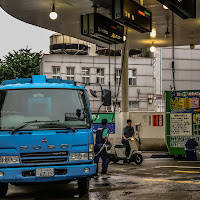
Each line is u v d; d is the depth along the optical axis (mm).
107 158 11617
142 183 9648
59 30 18812
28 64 48844
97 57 40438
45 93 7926
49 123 7691
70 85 8180
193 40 21250
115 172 12133
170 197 7789
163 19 16875
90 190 8875
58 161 7621
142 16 12195
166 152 20828
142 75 41219
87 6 14812
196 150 15773
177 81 40406
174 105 16688
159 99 40781
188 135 16516
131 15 11508
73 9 15281
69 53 43438
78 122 7848
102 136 11516
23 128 7590
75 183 10273
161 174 11328
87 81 40281
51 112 7812
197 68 40531
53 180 7566
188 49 40469
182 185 9188
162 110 40625
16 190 9391
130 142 14742
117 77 40375
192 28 18531
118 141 21484
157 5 14789
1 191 8391
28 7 15086
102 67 40375
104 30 13328
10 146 7504
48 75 39656
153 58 41281
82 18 13188
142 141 21562
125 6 11172
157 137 21391
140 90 41125
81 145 7770
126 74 21562
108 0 13844
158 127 21422
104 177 10992
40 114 7770
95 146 11570
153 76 41312
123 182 9922
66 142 7660
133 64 41188
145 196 7961
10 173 7434
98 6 14656
